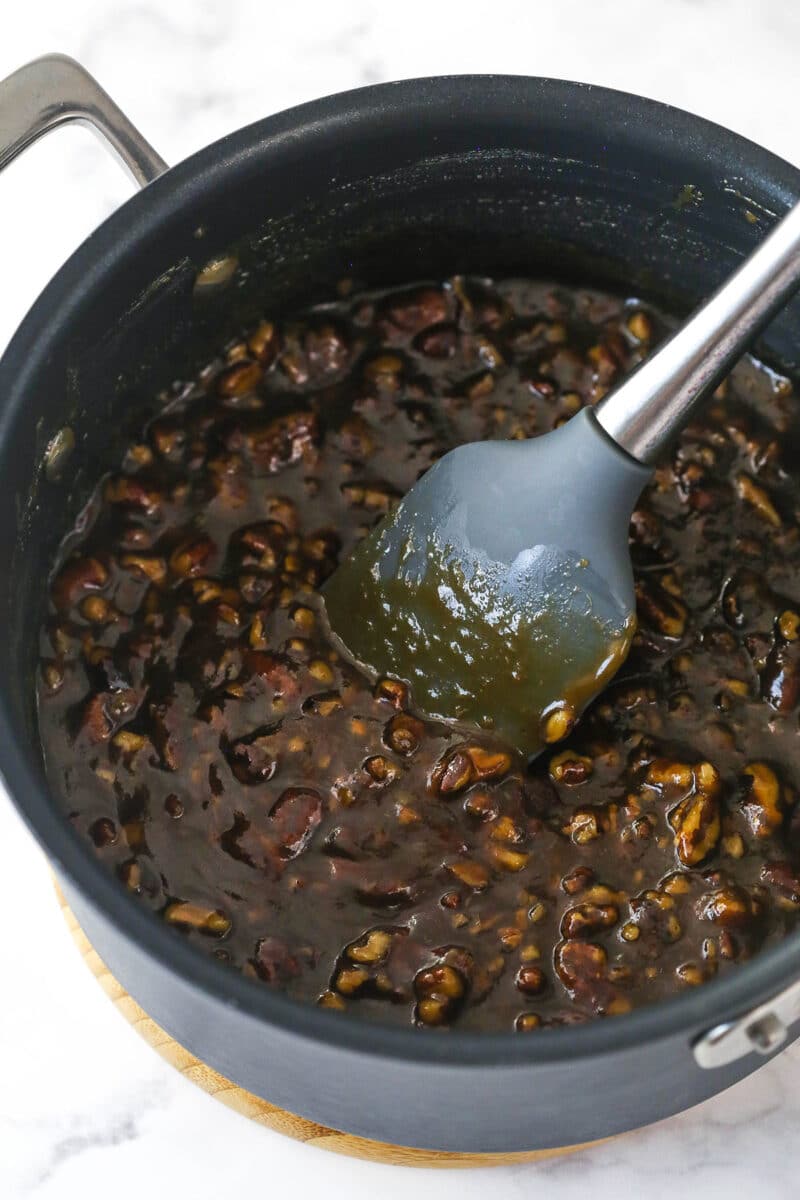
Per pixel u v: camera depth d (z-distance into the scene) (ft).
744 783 1.92
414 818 1.90
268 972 1.85
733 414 2.07
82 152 2.32
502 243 2.10
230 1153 1.98
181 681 1.95
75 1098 2.00
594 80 2.34
